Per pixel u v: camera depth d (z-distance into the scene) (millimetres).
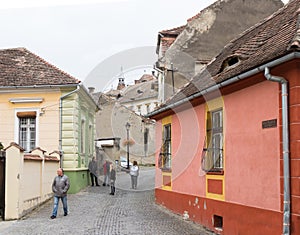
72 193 22500
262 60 9352
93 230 12703
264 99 9930
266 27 12664
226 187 11766
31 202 16547
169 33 20797
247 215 10500
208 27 20484
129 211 16500
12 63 24750
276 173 9344
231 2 20938
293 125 8805
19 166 15008
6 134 23484
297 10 11047
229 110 11703
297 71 8695
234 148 11352
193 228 12938
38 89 23297
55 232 12492
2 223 14125
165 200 17328
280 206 9133
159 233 12133
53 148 23078
